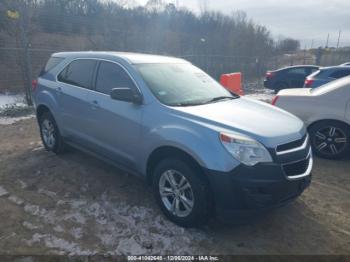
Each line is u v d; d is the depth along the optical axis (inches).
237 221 131.0
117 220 141.9
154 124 141.8
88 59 187.5
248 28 1152.8
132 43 767.7
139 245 125.6
